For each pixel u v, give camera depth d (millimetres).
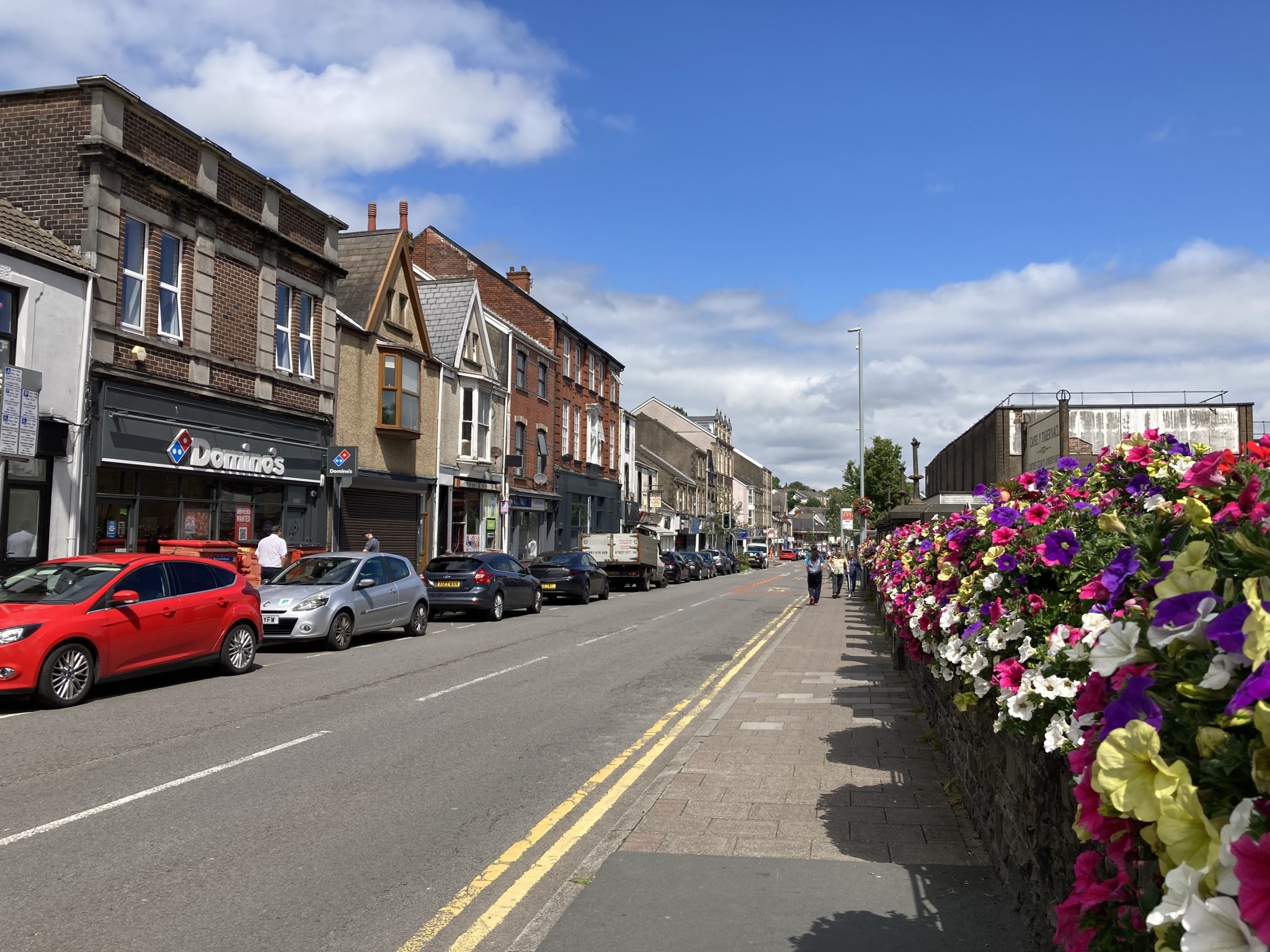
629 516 53656
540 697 11062
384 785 7031
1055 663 3797
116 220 16891
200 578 11922
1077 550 4359
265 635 14617
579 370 44906
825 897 4691
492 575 21172
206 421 19219
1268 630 1725
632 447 55000
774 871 5090
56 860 5301
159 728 8898
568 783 7156
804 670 13367
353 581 15852
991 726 5164
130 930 4359
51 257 15414
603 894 4766
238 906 4664
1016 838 4469
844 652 15781
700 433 87875
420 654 14742
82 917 4504
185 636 11375
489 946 4215
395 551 27438
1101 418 33438
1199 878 1728
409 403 27344
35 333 15094
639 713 10148
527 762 7805
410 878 5094
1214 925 1619
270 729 8922
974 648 5027
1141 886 2361
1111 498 5359
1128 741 1931
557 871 5211
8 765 7422
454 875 5148
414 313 28391
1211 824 1744
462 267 40844
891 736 8648
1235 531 2342
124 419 16938
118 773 7223
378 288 26516
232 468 19859
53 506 15453
